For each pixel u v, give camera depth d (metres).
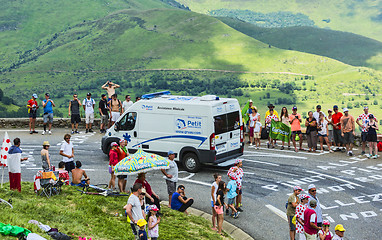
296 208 11.02
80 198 13.23
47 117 24.77
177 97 18.53
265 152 20.98
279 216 13.66
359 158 19.84
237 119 18.30
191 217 13.16
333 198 14.97
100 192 14.31
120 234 10.48
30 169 18.00
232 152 18.08
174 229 11.55
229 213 14.03
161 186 16.42
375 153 19.78
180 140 17.61
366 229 12.60
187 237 11.04
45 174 13.12
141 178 12.47
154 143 18.14
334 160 19.53
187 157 17.58
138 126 18.45
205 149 17.12
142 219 9.34
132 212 9.73
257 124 21.52
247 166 18.66
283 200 14.88
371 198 14.95
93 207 12.10
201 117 17.06
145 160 12.62
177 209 13.62
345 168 18.31
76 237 9.68
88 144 22.61
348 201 14.70
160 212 13.02
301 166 18.62
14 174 12.93
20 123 27.02
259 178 17.11
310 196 11.12
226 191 13.51
